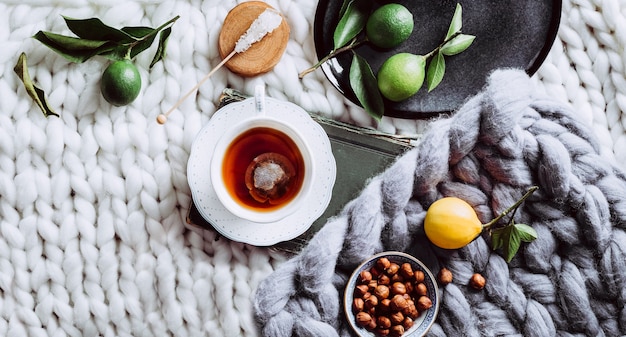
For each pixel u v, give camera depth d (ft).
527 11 3.36
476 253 3.12
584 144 3.08
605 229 3.04
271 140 3.24
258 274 3.34
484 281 3.10
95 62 3.34
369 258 3.07
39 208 3.32
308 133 3.25
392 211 3.07
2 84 3.30
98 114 3.33
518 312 3.08
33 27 3.31
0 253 3.33
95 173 3.33
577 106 3.43
